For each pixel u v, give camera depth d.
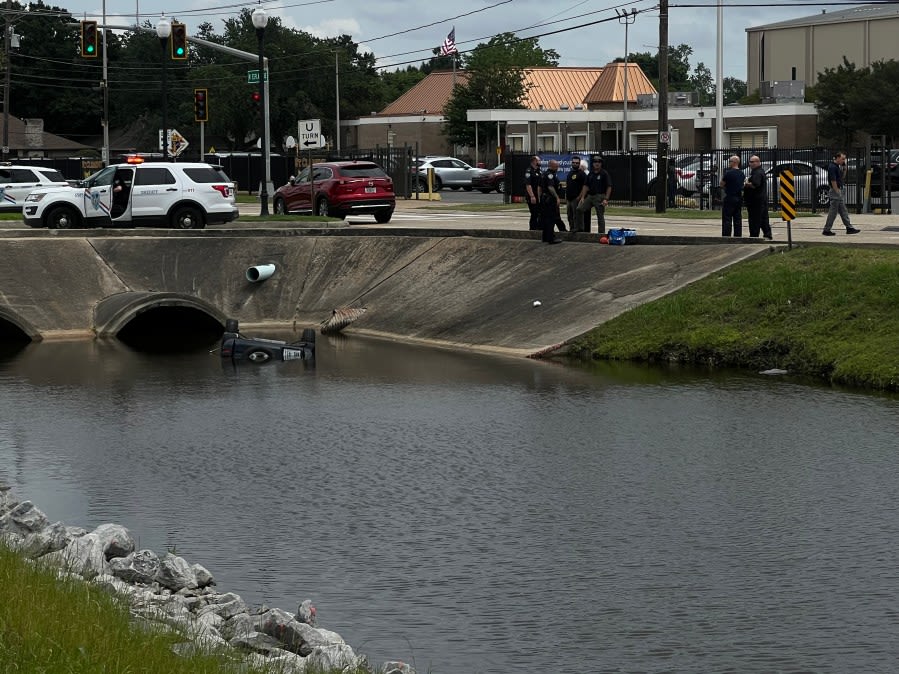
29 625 9.37
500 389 26.77
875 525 16.30
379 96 148.50
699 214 54.12
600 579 14.46
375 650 12.43
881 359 26.52
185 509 17.62
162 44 57.03
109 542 13.80
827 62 129.62
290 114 135.38
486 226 47.72
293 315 39.03
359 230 41.78
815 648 12.38
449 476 19.30
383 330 36.47
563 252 37.06
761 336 29.28
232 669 9.70
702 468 19.48
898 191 68.31
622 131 99.12
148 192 44.03
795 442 21.14
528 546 15.71
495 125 115.19
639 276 34.12
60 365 31.09
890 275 29.66
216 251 41.38
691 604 13.62
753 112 95.19
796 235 39.97
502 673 11.88
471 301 36.22
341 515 17.22
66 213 45.00
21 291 37.69
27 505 14.84
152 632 10.09
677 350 29.88
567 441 21.55
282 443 21.77
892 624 12.95
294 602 13.78
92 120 156.00
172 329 38.47
